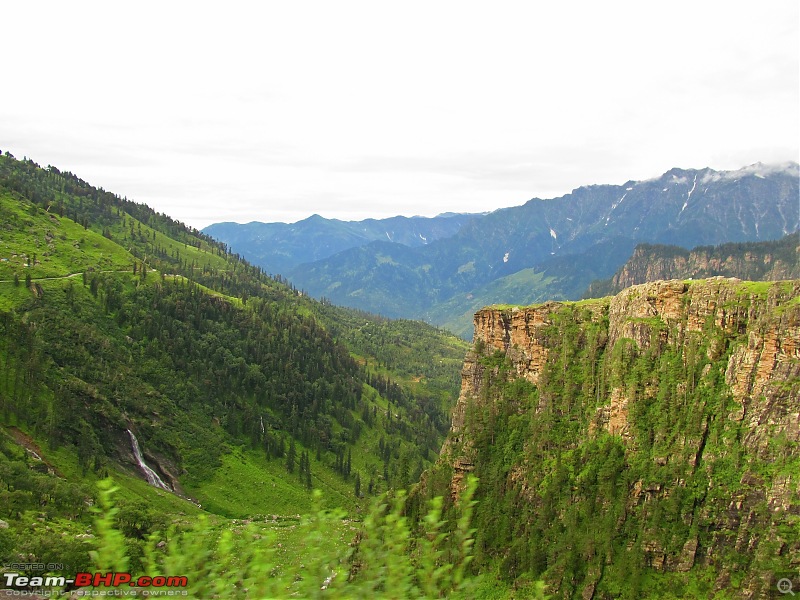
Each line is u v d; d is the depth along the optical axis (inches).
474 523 3700.8
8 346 6333.7
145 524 3966.5
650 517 3097.9
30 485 4345.5
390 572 920.9
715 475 3002.0
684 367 3378.4
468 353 4761.3
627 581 2989.7
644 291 3777.1
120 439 6594.5
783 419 2883.9
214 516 6225.4
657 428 3321.9
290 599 854.5
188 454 7258.9
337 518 991.0
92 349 7426.2
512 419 4160.9
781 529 2684.5
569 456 3683.6
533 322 4426.7
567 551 3198.8
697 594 2817.4
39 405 6077.8
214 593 867.4
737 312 3257.9
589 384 3882.9
